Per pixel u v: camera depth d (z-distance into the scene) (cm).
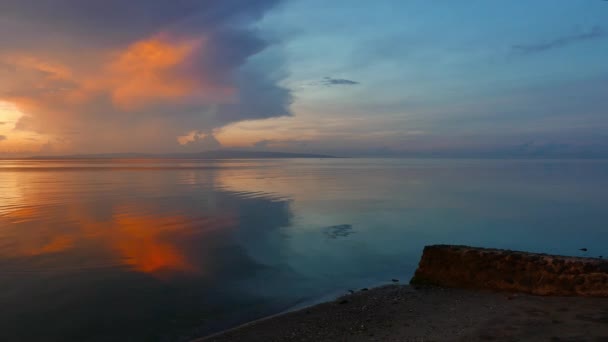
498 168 12031
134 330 800
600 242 1694
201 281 1140
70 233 1856
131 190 4228
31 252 1475
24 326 820
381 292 966
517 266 889
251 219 2314
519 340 596
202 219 2309
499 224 2147
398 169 11331
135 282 1124
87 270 1243
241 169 11156
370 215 2483
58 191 4091
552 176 7144
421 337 657
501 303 793
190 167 12938
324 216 2439
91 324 829
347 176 7394
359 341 670
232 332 756
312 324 776
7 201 3200
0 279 1143
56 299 982
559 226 2083
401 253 1488
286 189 4441
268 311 903
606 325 620
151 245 1612
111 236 1791
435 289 951
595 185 4931
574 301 757
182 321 848
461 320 719
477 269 934
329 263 1342
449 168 12088
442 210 2722
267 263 1341
